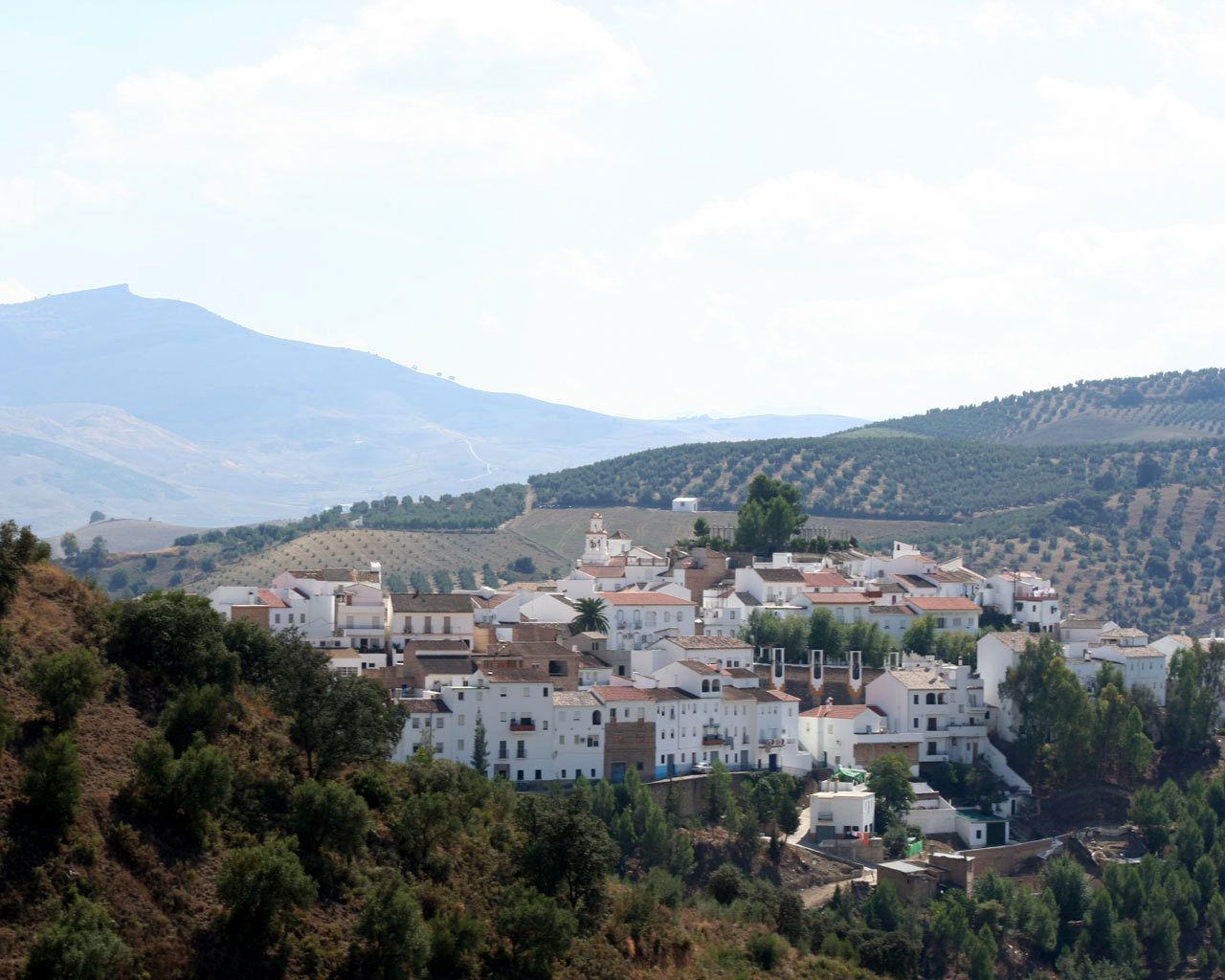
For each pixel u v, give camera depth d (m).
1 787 163.12
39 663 181.75
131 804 174.38
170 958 160.88
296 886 171.12
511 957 191.12
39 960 146.25
